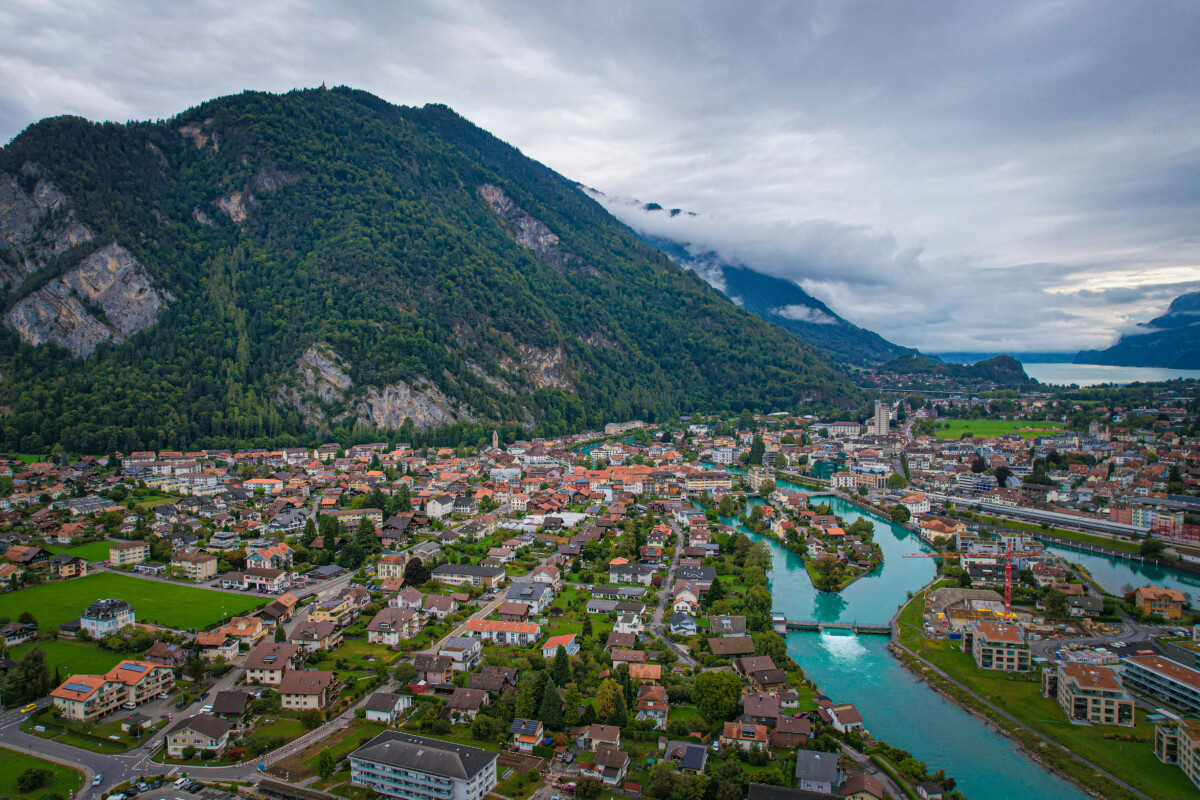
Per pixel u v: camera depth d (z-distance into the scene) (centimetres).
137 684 17325
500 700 17088
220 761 15138
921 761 16312
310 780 14575
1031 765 16250
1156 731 16525
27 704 17112
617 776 14500
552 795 14238
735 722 16388
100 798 13762
